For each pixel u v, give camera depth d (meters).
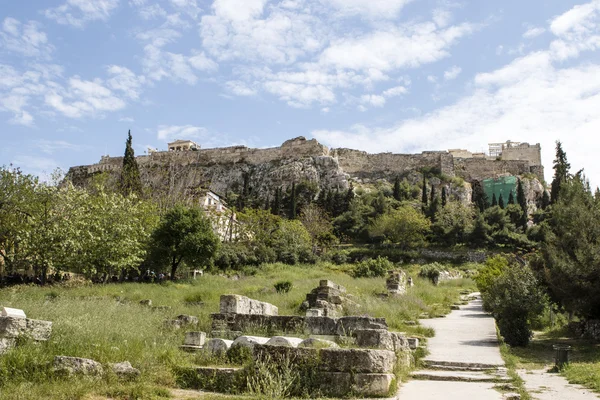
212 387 9.62
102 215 34.78
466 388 10.68
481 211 80.25
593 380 11.92
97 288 27.98
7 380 8.81
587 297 21.34
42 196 33.84
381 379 8.99
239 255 50.00
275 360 9.52
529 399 9.99
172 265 40.41
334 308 20.81
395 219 67.81
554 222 26.89
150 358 10.73
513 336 19.39
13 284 31.36
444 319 22.95
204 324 16.06
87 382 8.98
